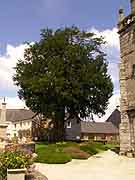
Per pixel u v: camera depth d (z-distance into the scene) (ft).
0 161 42.34
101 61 161.27
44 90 144.87
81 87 149.18
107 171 59.57
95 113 164.86
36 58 159.02
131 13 101.14
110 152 122.52
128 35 102.37
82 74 148.56
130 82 99.35
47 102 153.79
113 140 264.52
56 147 102.94
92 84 150.82
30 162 45.57
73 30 162.09
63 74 148.56
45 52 158.81
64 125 164.14
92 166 69.41
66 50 153.69
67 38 161.48
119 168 64.75
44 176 50.49
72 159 85.71
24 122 282.36
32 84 145.18
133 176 52.19
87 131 287.28
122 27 105.81
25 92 157.69
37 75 152.87
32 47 161.99
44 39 161.79
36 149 93.76
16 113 298.35
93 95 155.84
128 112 98.78
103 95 160.35
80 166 69.56
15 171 40.09
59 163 75.36
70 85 145.59
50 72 146.20
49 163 75.15
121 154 99.76
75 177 51.37
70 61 150.71
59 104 153.69
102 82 154.10
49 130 207.62
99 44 163.53
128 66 101.35
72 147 104.88
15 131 286.87
